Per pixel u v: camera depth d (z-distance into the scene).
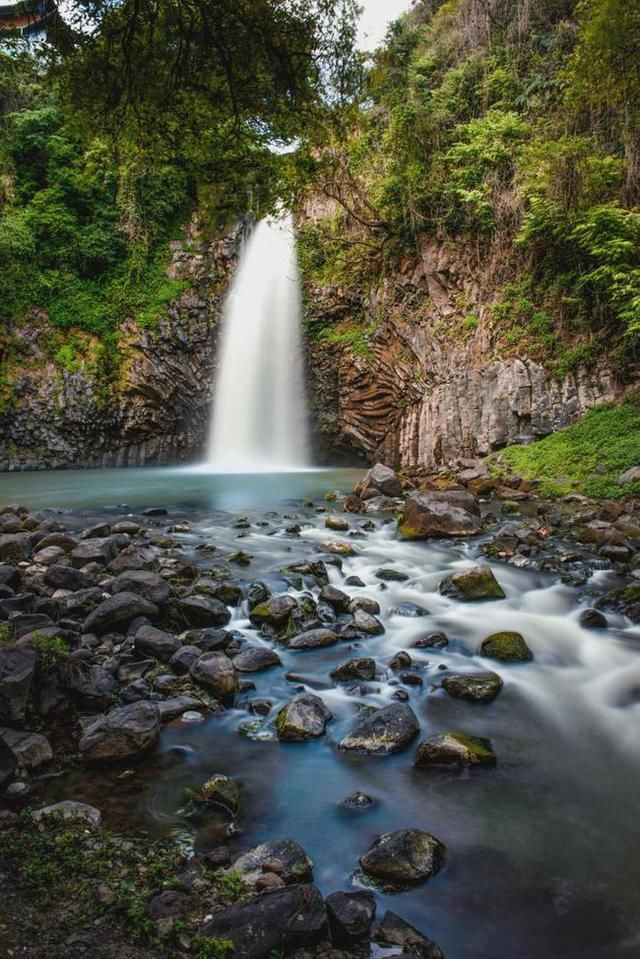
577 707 4.66
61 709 4.28
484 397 16.09
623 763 3.96
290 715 4.21
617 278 13.13
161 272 23.22
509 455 14.41
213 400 23.42
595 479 11.95
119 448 23.19
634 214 13.41
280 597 6.27
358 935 2.49
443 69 19.59
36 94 21.67
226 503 13.44
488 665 5.33
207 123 7.41
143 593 6.00
